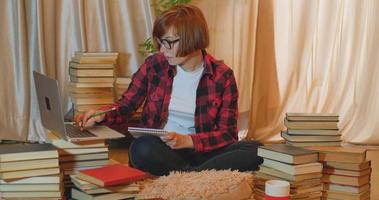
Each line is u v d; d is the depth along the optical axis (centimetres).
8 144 333
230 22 365
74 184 191
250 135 377
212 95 226
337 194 206
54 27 338
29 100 338
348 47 380
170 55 217
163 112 228
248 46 369
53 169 184
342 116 383
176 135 209
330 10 379
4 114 334
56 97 189
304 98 382
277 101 381
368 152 353
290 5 373
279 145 217
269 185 179
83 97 320
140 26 352
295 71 380
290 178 197
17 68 334
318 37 382
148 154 209
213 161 217
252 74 374
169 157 213
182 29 211
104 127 217
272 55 376
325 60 382
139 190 190
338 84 383
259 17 371
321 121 222
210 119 225
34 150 184
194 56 222
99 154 201
